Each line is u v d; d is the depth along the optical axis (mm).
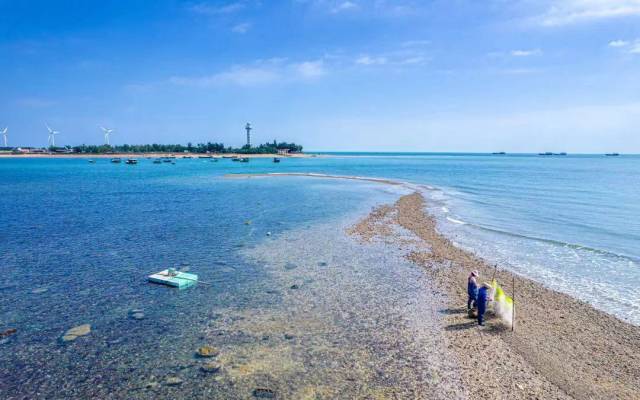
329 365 12258
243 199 52531
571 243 28766
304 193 60125
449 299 17844
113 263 22922
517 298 18172
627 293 19125
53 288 18844
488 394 10938
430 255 25172
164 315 15898
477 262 23812
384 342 13758
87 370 11969
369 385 11242
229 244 27594
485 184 77500
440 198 54469
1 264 22609
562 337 14398
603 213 41250
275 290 18719
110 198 53031
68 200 50719
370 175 106562
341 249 26438
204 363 12336
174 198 53312
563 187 70000
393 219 37844
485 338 14148
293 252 25578
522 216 39906
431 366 12281
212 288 18969
